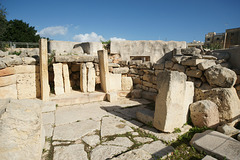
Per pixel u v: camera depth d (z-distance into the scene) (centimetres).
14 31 2192
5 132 176
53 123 366
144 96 623
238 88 379
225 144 245
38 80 524
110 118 405
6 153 178
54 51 756
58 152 253
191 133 318
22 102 198
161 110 322
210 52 499
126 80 672
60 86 566
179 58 503
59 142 284
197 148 260
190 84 372
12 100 200
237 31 1981
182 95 327
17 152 184
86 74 605
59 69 559
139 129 345
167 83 310
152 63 614
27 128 189
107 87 600
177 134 314
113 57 832
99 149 264
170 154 251
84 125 357
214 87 377
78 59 579
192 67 440
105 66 594
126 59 833
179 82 318
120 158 233
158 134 316
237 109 337
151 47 823
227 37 2112
